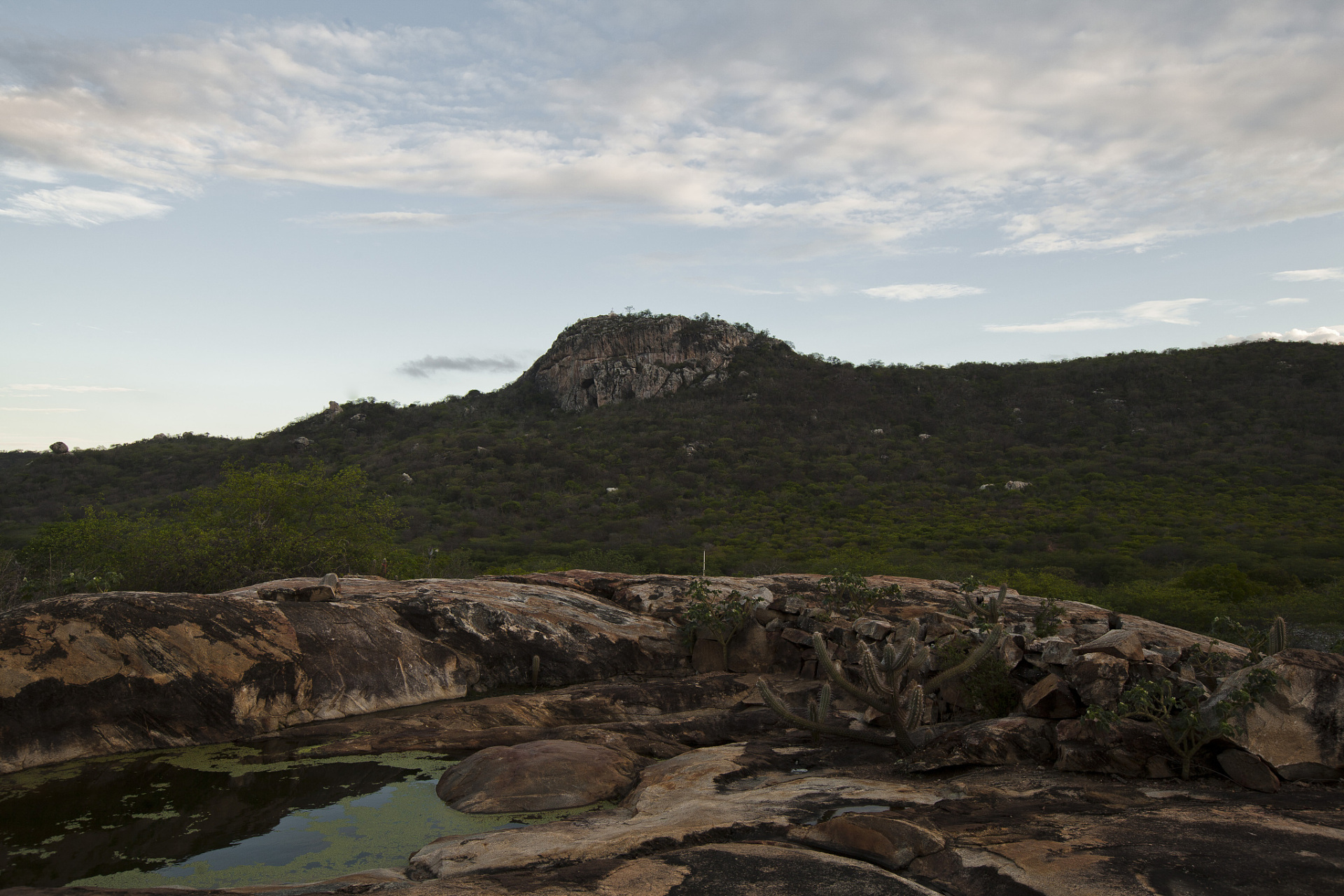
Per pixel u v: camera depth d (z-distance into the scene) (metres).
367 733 5.96
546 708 6.61
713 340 110.25
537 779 4.69
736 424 82.81
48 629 5.56
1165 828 3.26
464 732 5.95
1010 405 82.19
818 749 5.40
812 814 3.74
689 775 4.73
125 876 3.53
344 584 8.50
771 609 8.32
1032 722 4.71
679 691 7.14
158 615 6.00
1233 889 2.62
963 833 3.31
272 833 4.12
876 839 3.11
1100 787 4.00
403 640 7.33
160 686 5.76
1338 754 3.90
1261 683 4.02
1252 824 3.29
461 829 4.18
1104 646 4.93
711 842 3.40
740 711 6.69
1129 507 44.34
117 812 4.43
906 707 6.10
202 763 5.35
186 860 3.74
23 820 4.29
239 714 6.01
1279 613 18.20
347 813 4.43
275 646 6.41
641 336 110.56
